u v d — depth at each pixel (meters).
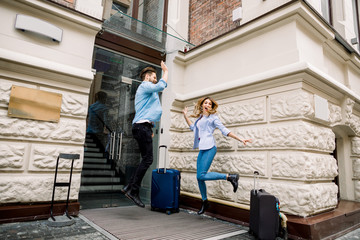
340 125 4.16
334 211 3.34
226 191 3.72
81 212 3.49
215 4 4.96
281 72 3.27
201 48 4.64
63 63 3.43
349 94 4.01
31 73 3.17
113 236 2.53
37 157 3.09
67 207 3.07
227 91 4.03
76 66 3.55
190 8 5.66
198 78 4.73
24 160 3.03
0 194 2.80
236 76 4.02
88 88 3.62
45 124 3.20
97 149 4.64
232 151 3.84
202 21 5.23
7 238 2.32
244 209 3.29
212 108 3.67
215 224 3.22
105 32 4.21
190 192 4.32
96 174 4.38
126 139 4.42
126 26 4.11
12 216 2.80
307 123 3.15
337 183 4.86
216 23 4.86
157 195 3.78
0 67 2.98
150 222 3.15
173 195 3.68
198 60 4.80
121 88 4.47
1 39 3.01
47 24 3.29
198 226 3.08
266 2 3.85
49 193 3.13
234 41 4.12
